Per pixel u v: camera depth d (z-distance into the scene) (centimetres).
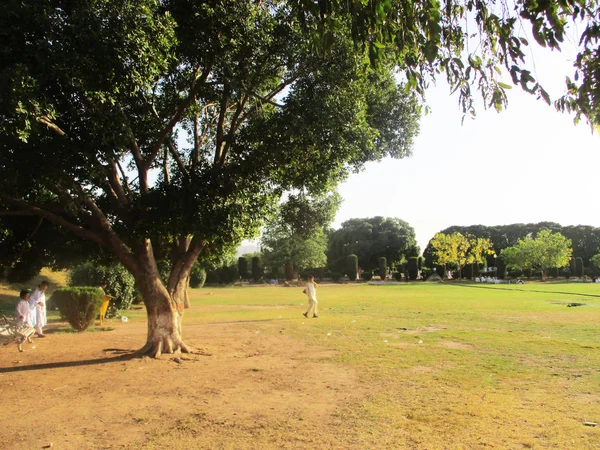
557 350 1073
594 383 771
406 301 2714
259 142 1055
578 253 7594
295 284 6028
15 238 1198
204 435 546
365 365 932
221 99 1145
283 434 545
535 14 372
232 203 998
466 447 498
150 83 885
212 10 879
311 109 950
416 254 7919
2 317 1420
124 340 1361
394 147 1353
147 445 518
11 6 688
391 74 1180
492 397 692
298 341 1268
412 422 582
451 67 442
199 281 5019
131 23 752
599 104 383
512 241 8075
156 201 1015
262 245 6462
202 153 1391
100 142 833
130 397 723
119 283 2036
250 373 881
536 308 2150
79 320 1580
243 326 1631
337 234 8331
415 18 414
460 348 1112
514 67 392
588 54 386
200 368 935
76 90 777
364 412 625
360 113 1004
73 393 751
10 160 823
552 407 640
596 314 1861
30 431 570
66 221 1029
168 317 1104
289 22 965
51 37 715
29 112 667
